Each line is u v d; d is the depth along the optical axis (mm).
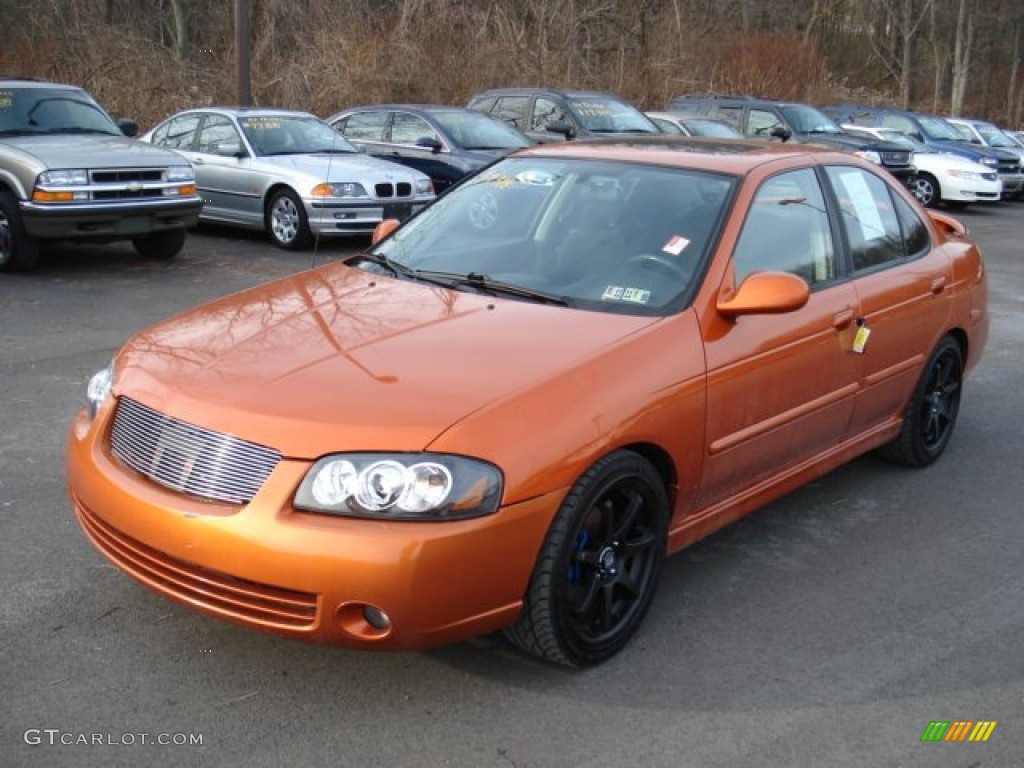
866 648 3678
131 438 3316
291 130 12750
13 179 9430
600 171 4520
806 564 4348
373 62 21844
